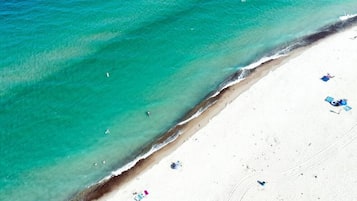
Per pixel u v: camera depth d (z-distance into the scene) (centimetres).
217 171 4128
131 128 4694
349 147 4294
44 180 4194
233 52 5703
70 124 4734
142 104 4966
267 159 4216
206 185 4006
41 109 4881
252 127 4578
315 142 4362
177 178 4094
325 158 4194
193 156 4303
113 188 4075
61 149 4478
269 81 5194
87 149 4481
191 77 5319
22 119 4766
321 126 4541
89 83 5203
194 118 4769
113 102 4988
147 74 5350
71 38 5825
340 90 4988
